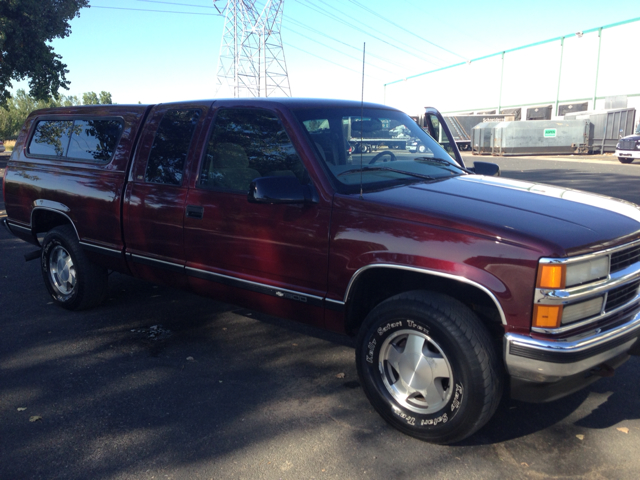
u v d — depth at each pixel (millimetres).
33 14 22750
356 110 3809
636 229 2922
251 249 3463
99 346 4207
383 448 2855
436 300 2730
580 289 2525
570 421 3105
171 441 2932
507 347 2557
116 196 4242
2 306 5152
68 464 2738
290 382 3621
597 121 33688
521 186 3502
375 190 3191
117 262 4387
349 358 4008
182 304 5191
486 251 2574
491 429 3031
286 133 3387
